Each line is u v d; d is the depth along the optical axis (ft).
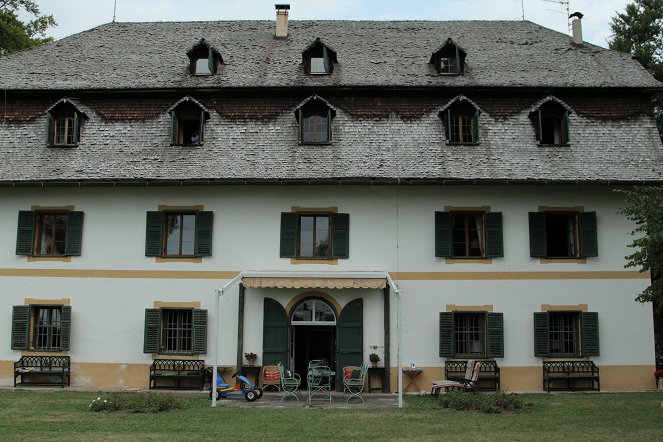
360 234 72.02
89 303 71.92
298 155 71.67
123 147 73.31
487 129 73.46
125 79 78.69
